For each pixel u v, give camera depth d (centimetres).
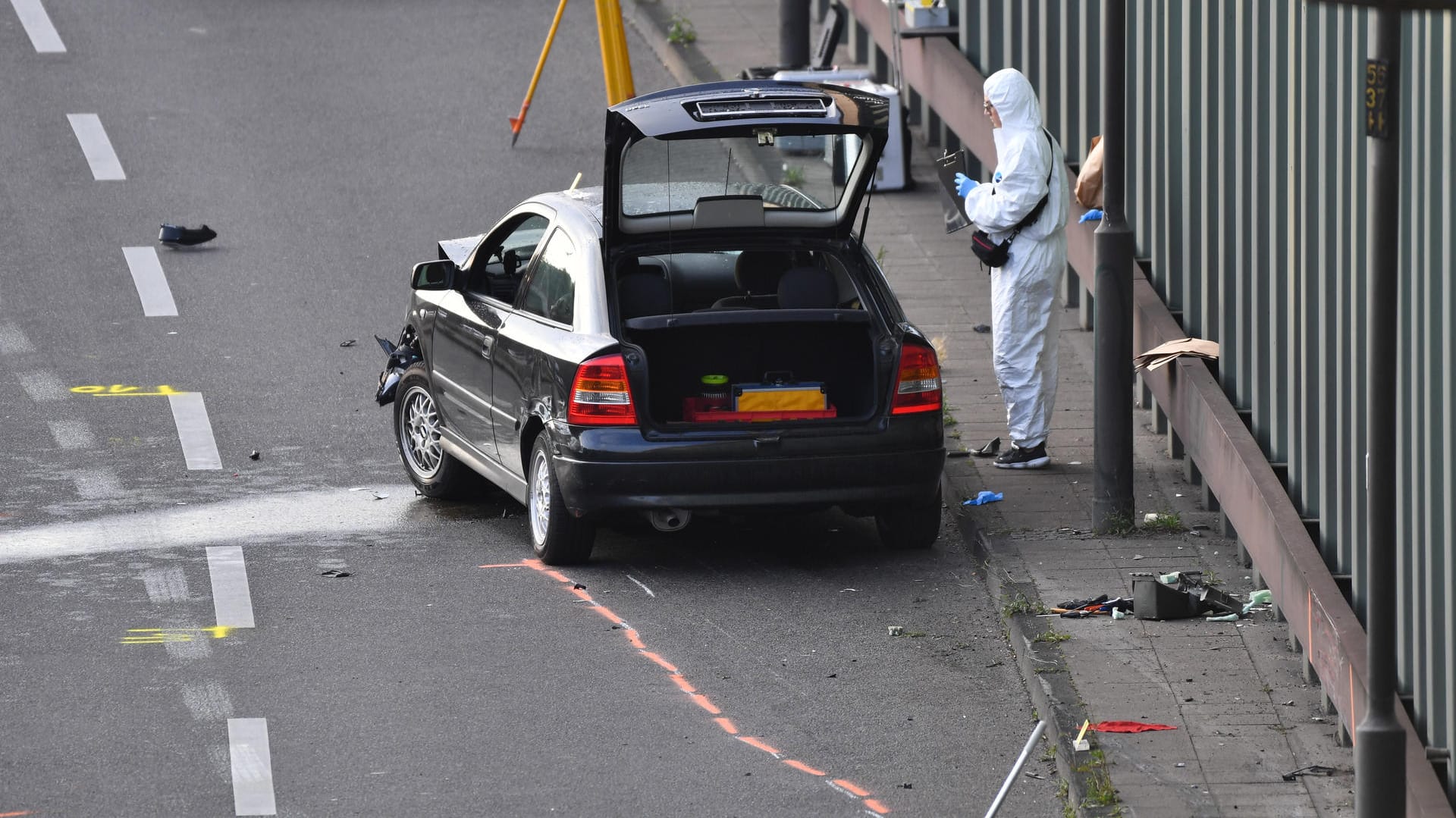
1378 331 2111
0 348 5209
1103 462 3816
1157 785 2675
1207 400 3762
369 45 8606
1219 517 3950
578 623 3431
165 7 9162
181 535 3903
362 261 6050
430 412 4212
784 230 3734
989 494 4047
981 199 4141
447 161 7094
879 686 3158
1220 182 3878
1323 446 3088
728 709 3053
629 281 3741
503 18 9050
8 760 2820
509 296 4141
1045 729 2945
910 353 3641
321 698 3073
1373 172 2091
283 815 2650
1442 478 2411
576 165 7044
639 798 2719
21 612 3453
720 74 7925
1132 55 4753
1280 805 2608
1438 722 2461
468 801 2698
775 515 3628
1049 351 4212
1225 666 3123
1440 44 2430
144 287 5772
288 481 4281
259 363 5141
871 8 7594
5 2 9119
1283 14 3381
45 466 4328
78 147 7175
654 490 3531
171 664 3212
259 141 7300
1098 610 3391
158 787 2734
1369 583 2195
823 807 2694
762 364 3741
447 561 3772
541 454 3675
